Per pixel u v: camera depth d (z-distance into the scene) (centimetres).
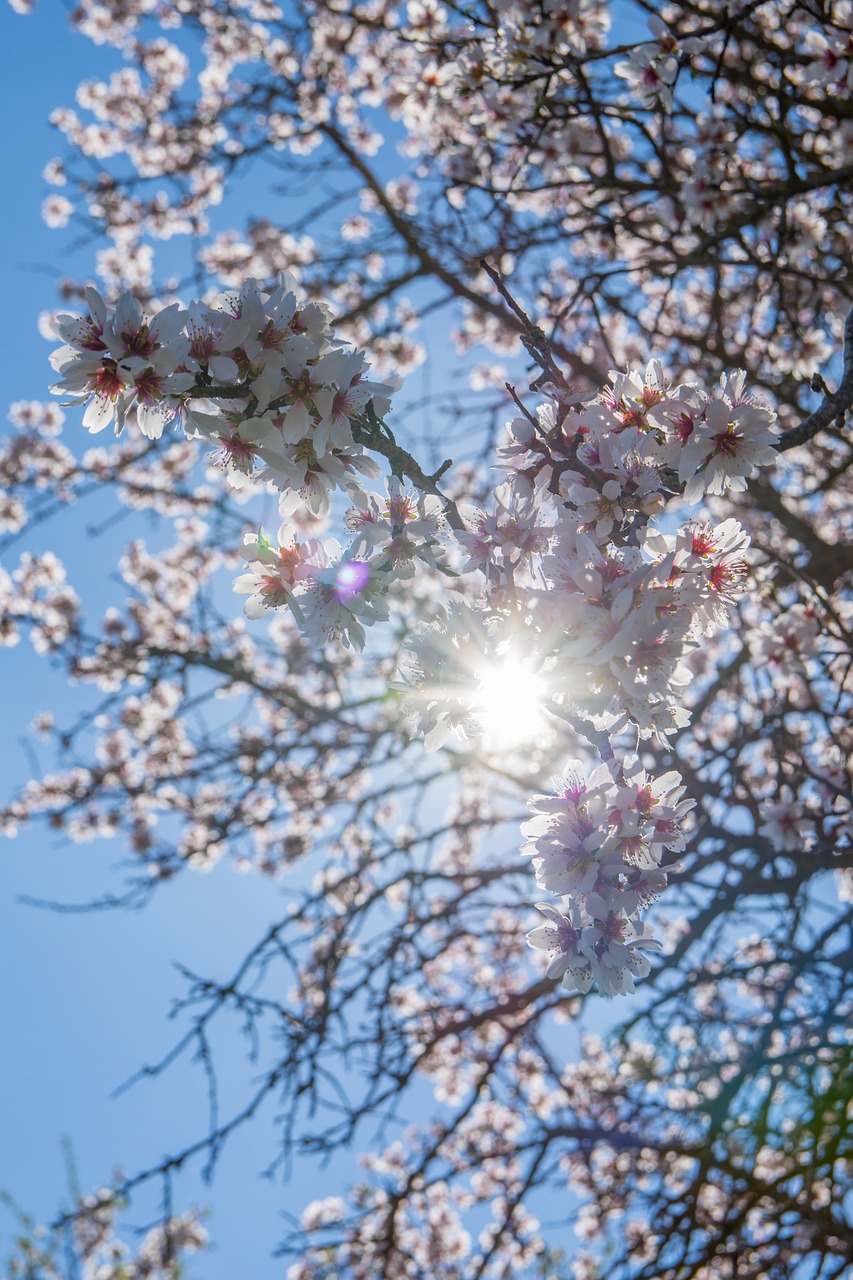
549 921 216
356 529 244
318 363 220
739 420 224
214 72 866
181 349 206
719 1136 468
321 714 692
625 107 505
